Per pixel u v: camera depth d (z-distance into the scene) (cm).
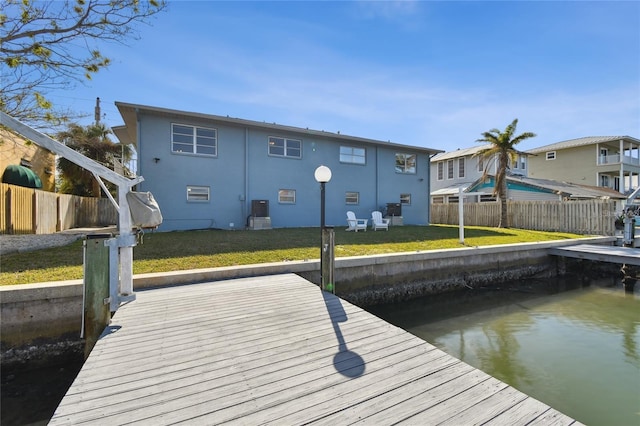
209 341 282
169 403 191
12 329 379
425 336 492
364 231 1216
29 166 1404
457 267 768
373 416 179
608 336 485
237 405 189
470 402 195
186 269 526
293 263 572
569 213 1348
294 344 278
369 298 648
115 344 273
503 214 1530
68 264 536
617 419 292
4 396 333
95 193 1742
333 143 1505
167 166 1149
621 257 785
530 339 476
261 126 1286
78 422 172
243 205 1285
